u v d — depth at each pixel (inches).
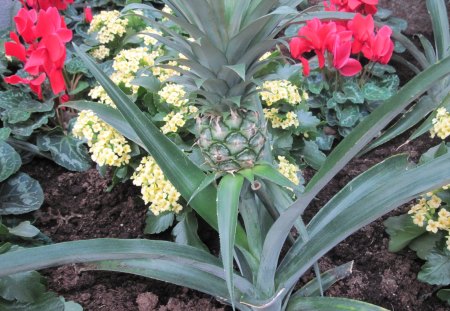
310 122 33.5
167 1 23.6
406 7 50.1
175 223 32.8
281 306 26.0
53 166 38.1
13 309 27.3
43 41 32.5
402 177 21.7
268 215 27.6
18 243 31.3
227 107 23.2
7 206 33.0
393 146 38.8
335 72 40.6
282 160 29.8
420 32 47.9
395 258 30.5
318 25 34.9
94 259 20.6
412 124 36.9
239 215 31.0
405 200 20.7
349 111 39.8
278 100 32.3
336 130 40.6
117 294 29.6
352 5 39.4
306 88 40.8
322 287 26.7
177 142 31.4
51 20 34.0
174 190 28.5
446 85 37.2
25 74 39.5
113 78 33.5
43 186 36.4
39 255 19.7
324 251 23.1
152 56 34.2
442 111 29.7
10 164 33.6
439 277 27.6
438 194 28.5
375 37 36.2
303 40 35.0
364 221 21.7
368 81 42.9
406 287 29.2
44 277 29.4
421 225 27.8
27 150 38.0
